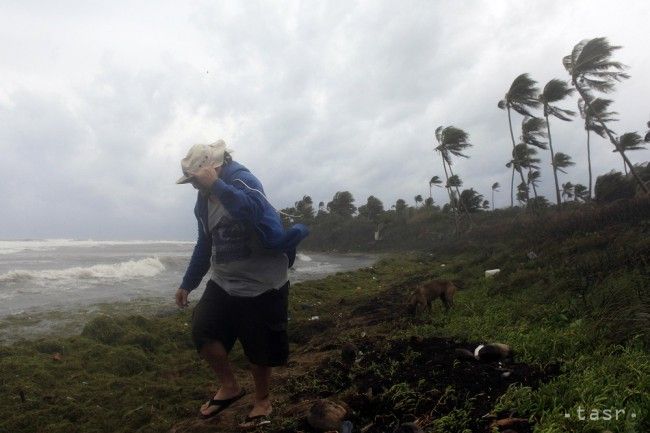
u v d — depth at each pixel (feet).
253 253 10.44
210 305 10.85
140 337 24.76
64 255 105.70
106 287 48.44
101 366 20.72
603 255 25.36
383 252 144.36
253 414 11.73
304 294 41.16
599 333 14.67
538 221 68.08
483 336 16.94
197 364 21.36
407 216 169.68
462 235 103.55
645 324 14.02
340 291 45.52
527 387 10.64
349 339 20.67
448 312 23.24
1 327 29.40
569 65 66.18
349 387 13.12
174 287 48.98
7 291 44.42
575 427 8.90
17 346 23.13
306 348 22.38
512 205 137.69
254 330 10.66
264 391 11.75
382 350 15.66
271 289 10.60
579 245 31.60
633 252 23.80
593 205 65.67
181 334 26.58
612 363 11.81
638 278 19.06
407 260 76.84
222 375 11.16
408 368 13.56
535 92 83.35
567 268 25.80
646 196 44.96
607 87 64.39
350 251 161.27
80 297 41.50
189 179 10.00
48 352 22.71
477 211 133.39
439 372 12.73
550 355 13.38
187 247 180.45
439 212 163.02
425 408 11.04
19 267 69.97
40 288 46.83
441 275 42.86
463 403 10.84
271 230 10.07
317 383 14.23
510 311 20.80
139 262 68.44
